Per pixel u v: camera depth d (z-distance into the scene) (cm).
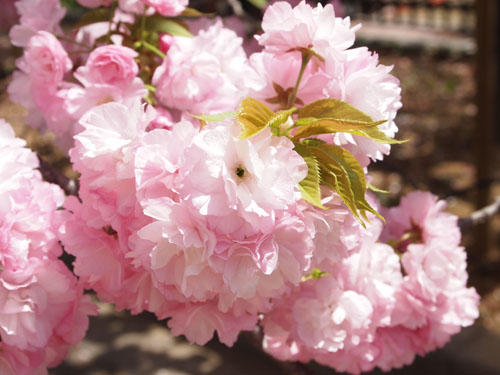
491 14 143
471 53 306
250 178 31
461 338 119
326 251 35
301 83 37
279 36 35
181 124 32
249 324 37
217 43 43
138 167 31
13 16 125
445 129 230
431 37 328
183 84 41
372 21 347
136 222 33
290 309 40
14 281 35
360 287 40
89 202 34
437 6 301
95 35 47
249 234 31
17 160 35
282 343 45
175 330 37
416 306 43
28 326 35
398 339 44
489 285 145
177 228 31
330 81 35
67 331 38
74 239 35
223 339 36
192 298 34
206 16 50
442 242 45
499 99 209
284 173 30
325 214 33
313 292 40
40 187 36
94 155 33
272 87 38
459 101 260
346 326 40
